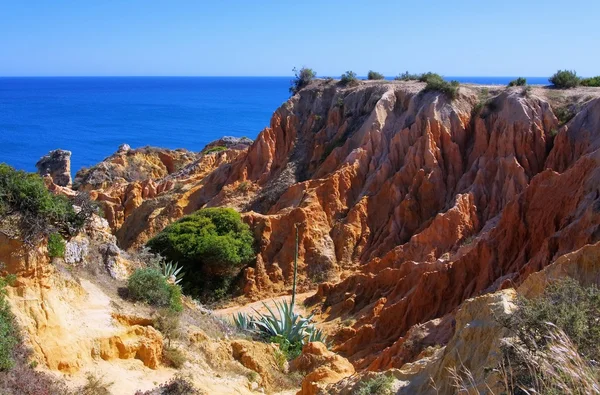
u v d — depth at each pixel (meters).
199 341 23.42
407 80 62.69
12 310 17.83
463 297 29.61
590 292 13.00
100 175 80.19
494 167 43.78
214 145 90.44
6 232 18.33
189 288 42.56
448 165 46.44
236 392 21.66
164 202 60.38
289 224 46.12
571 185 31.38
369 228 45.94
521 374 10.74
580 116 42.25
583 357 9.85
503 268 30.55
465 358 15.36
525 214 32.12
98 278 22.59
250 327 30.86
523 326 11.82
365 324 31.38
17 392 16.16
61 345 18.61
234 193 57.69
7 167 19.45
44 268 19.20
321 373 22.33
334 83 63.97
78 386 18.09
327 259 44.25
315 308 37.75
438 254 38.69
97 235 24.16
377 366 25.11
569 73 49.81
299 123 61.78
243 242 44.91
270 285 43.38
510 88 48.47
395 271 35.69
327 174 52.00
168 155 86.44
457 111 48.59
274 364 25.06
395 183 46.53
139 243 56.12
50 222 20.41
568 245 26.72
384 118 52.91
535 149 43.38
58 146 156.25
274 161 59.88
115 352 20.14
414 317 29.83
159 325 22.33
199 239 43.72
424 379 16.69
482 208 41.91
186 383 19.72
